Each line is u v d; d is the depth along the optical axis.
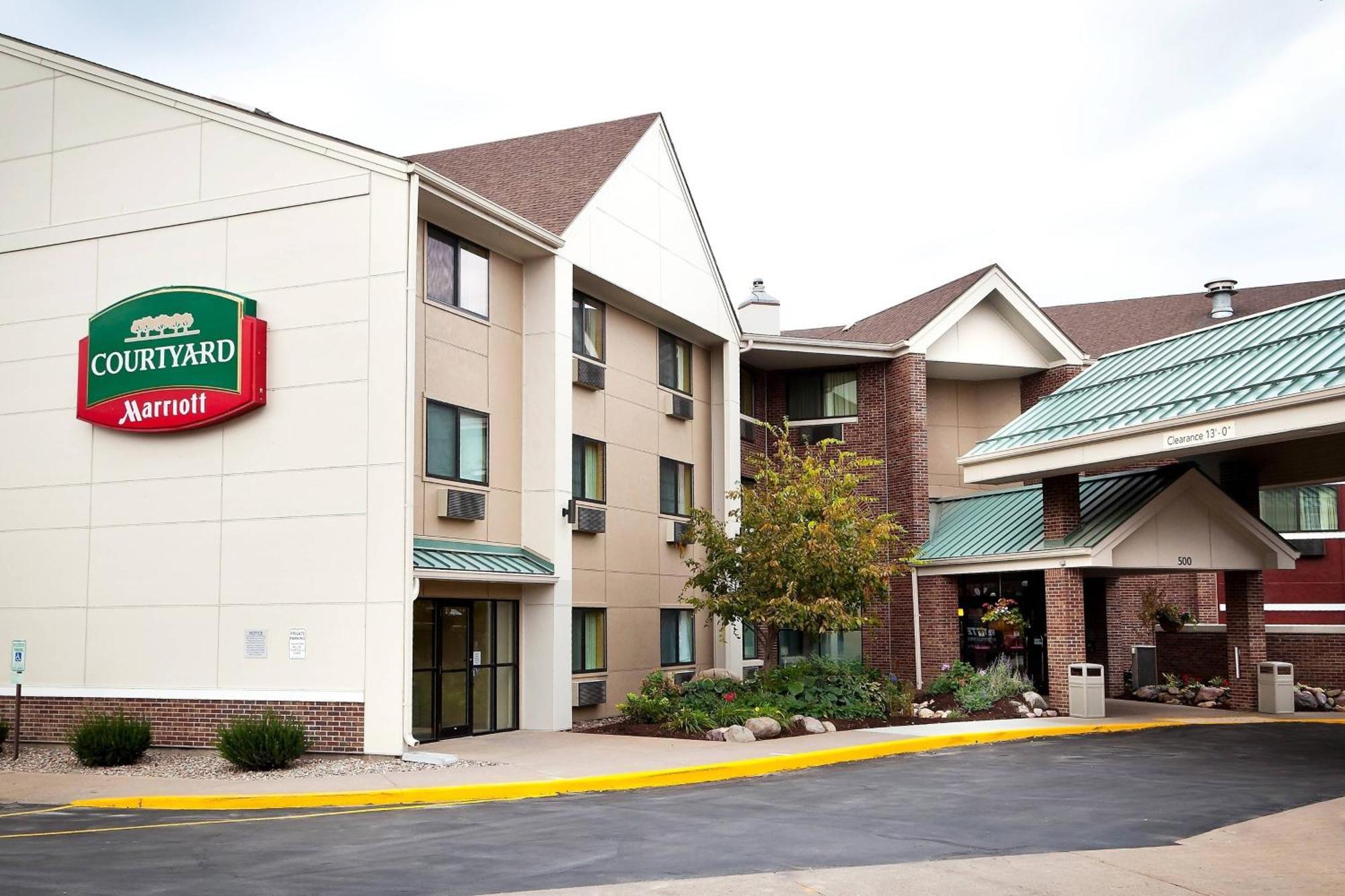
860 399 33.22
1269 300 39.38
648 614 27.30
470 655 21.75
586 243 24.66
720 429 30.47
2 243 22.52
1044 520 26.23
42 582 21.44
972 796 14.67
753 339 31.06
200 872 10.52
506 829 12.55
